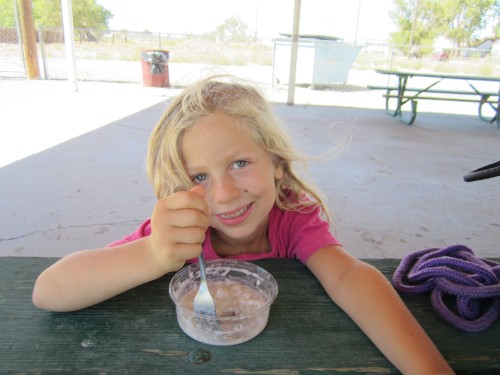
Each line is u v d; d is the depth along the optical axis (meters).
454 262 0.86
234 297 0.82
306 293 0.86
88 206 3.03
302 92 9.66
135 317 0.77
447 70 14.51
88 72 10.74
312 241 0.98
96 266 0.78
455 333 0.76
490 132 6.34
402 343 0.68
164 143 0.94
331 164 4.27
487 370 0.69
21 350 0.68
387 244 2.70
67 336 0.72
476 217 3.18
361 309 0.76
